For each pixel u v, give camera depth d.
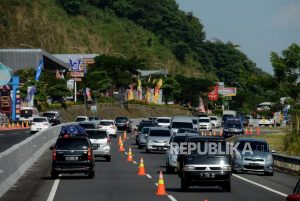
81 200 43.50
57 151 58.41
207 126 179.12
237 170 66.81
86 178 59.81
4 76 197.00
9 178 52.78
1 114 187.38
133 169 70.19
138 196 46.00
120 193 47.91
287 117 125.12
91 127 111.50
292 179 61.59
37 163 77.06
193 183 48.75
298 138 101.44
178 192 48.97
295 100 113.94
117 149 106.06
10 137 123.81
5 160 50.91
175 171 65.75
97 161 81.44
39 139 90.69
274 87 115.50
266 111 121.88
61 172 58.56
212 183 48.78
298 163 66.31
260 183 57.12
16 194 47.03
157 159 85.75
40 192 48.41
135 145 117.62
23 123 182.88
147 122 124.25
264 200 44.00
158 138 97.12
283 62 114.00
